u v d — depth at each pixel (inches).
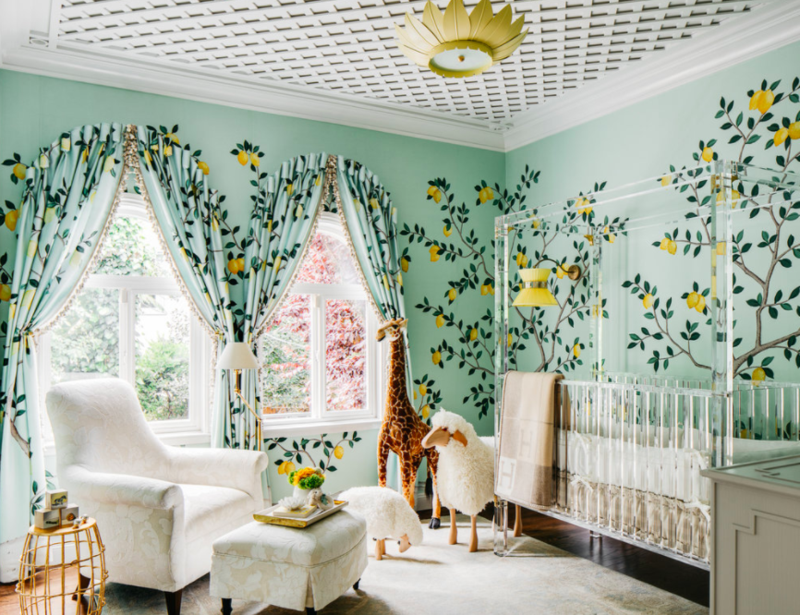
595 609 93.0
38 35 112.0
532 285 120.0
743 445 80.9
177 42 115.9
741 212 108.5
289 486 141.3
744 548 66.8
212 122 136.0
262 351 137.7
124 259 130.9
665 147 127.7
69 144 119.1
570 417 105.0
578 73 131.3
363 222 148.6
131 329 130.5
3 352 115.0
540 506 106.4
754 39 109.3
